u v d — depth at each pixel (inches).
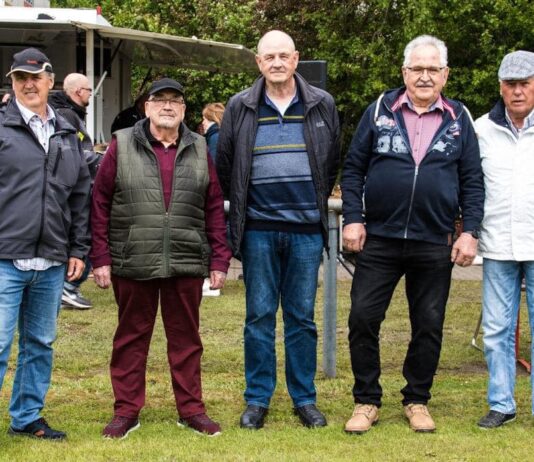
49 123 181.2
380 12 682.2
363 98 676.7
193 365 194.9
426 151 189.8
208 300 376.5
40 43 488.7
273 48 188.2
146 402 217.3
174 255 186.5
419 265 194.4
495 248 196.7
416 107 191.9
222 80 706.8
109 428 189.6
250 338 199.8
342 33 692.7
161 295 192.7
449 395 225.5
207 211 194.9
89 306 353.4
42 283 181.8
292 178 191.0
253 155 191.9
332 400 220.8
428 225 191.5
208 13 723.4
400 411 211.5
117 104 543.5
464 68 666.2
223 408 213.5
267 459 174.1
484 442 186.5
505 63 191.2
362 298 196.5
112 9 770.8
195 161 189.3
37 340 185.2
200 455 176.6
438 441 187.0
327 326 242.1
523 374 254.8
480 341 301.0
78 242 186.2
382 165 192.2
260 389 201.9
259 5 724.0
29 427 187.8
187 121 736.3
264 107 193.2
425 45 189.0
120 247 187.2
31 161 175.6
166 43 493.4
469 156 193.5
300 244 194.9
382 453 178.9
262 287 196.4
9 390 225.3
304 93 192.1
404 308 366.3
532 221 194.2
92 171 242.4
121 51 542.3
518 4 641.6
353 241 195.5
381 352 282.0
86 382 235.1
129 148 187.0
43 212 176.4
